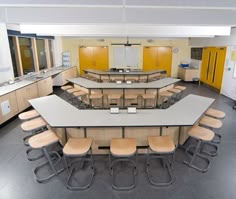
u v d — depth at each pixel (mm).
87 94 6012
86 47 10570
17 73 6391
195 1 2432
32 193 2541
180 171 2947
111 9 2979
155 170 2977
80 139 2855
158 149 2578
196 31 4715
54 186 2668
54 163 3148
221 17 3102
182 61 10766
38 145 2672
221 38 6734
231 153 3430
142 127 3025
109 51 10641
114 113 3219
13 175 2887
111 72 7738
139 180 2768
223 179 2777
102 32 4742
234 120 4902
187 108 3486
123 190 2582
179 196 2477
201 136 2916
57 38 9617
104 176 2859
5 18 2971
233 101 6609
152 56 10727
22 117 3539
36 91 6137
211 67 8570
